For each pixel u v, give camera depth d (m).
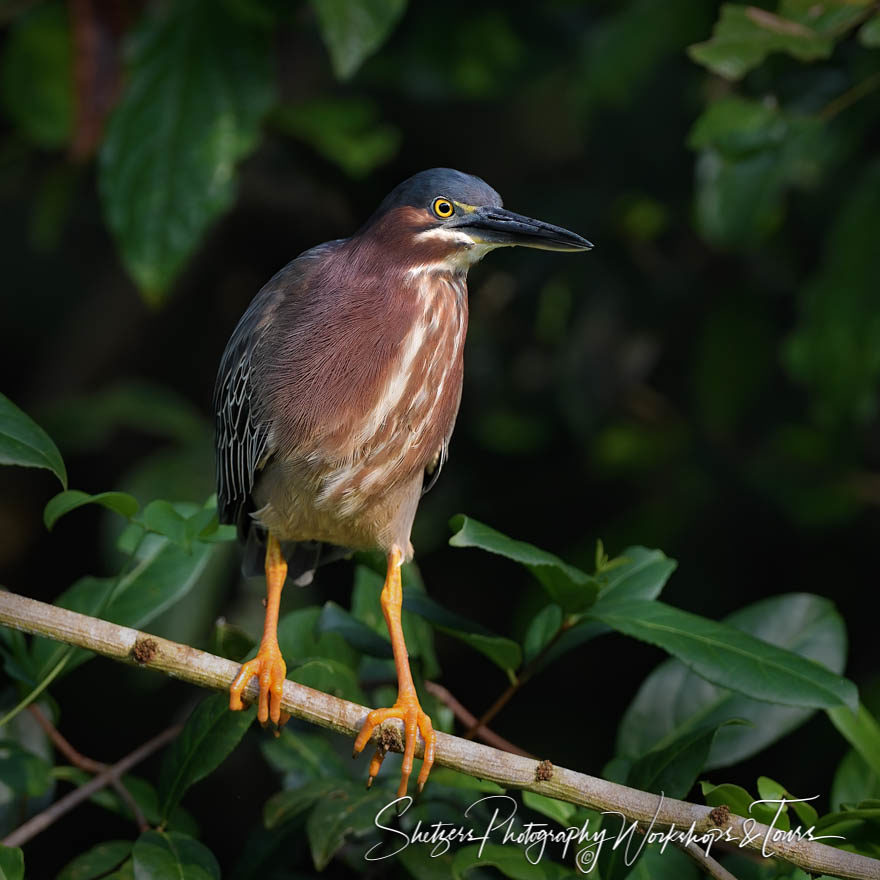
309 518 7.60
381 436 7.40
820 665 5.96
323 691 6.80
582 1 11.61
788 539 12.25
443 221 7.56
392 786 6.85
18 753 6.70
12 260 16.81
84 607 6.98
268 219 13.73
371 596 7.96
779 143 8.30
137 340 15.15
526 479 13.31
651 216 12.44
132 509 6.13
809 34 7.67
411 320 7.40
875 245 9.68
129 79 9.52
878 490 11.94
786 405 12.52
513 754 5.85
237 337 7.90
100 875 6.47
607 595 6.85
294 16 9.79
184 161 9.47
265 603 7.60
